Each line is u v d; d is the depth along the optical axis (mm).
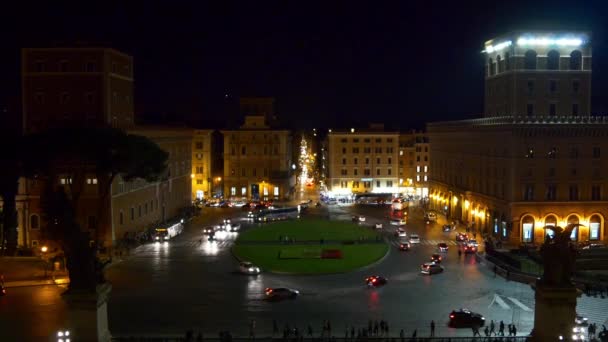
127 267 98625
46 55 115188
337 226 140875
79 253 52781
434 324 67188
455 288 85438
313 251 110062
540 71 129375
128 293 82688
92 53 114750
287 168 195375
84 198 110750
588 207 115375
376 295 81938
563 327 51719
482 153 130500
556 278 52125
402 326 68812
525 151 113812
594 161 115000
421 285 87188
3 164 95938
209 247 116250
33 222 109875
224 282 89000
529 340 54125
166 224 135625
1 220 102125
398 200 180375
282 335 65000
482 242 120938
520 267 93188
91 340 52281
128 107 129375
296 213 161000
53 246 100438
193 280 90062
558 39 129375
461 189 144000
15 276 89875
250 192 191000
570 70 130000
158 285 87062
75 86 115250
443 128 161750
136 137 103500
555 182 114750
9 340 62844
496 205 121750
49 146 94688
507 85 132625
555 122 114312
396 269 97562
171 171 154250
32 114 115938
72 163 98062
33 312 73062
